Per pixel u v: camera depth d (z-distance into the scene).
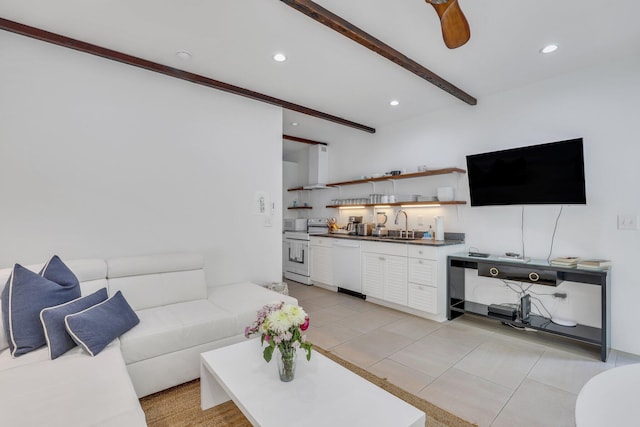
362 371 2.37
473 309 3.37
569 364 2.47
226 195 3.38
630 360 2.54
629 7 2.01
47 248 2.39
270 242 3.75
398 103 3.82
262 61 2.76
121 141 2.72
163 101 2.95
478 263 3.22
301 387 1.47
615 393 1.08
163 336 2.04
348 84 3.26
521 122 3.31
